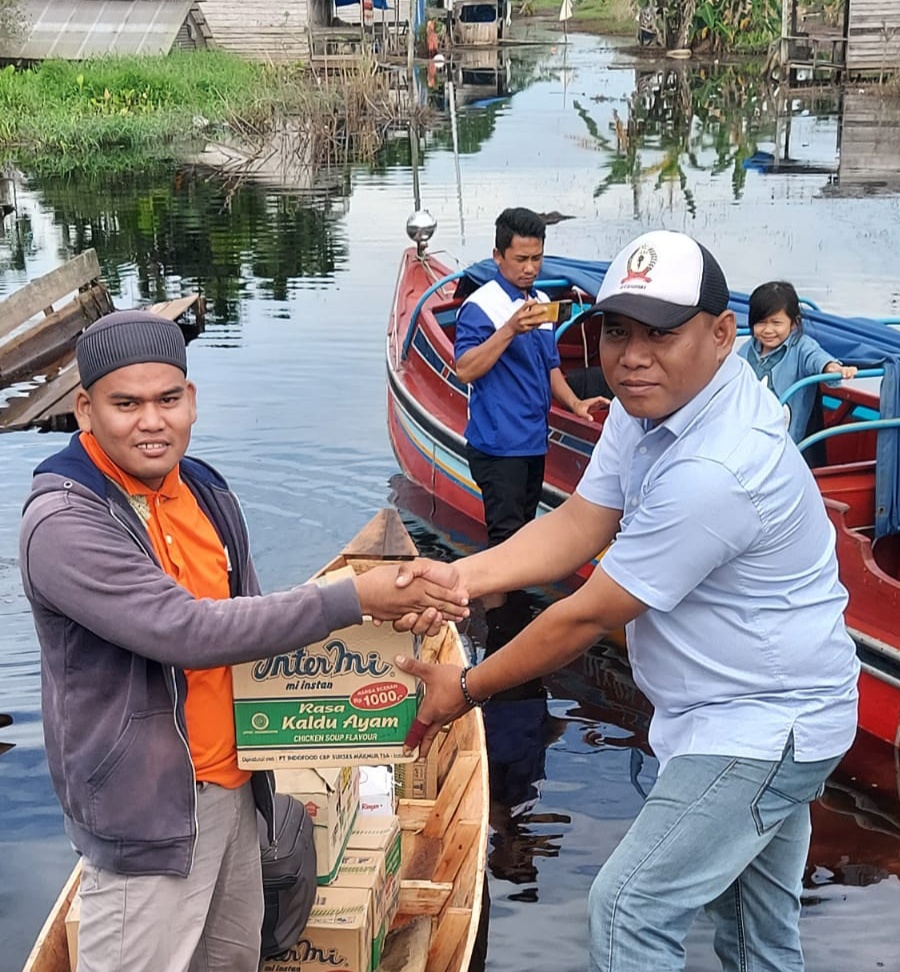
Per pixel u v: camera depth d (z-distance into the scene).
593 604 2.88
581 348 8.20
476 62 39.19
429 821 4.27
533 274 6.15
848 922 4.02
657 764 5.02
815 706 2.87
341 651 2.78
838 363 5.70
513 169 20.56
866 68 32.16
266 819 2.95
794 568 2.83
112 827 2.59
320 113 25.58
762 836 2.88
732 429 2.80
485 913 4.12
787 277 12.57
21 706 5.38
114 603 2.47
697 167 20.47
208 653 2.49
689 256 2.76
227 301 12.55
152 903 2.64
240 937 2.93
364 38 33.19
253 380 9.93
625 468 3.10
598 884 2.85
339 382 9.86
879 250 13.75
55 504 2.52
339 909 3.29
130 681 2.57
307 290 12.91
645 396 2.82
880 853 4.41
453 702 3.04
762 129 24.75
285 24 32.56
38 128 24.88
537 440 6.24
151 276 13.72
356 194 18.78
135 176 21.33
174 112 26.14
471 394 6.27
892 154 21.53
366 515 7.45
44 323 11.47
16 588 6.47
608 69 36.78
